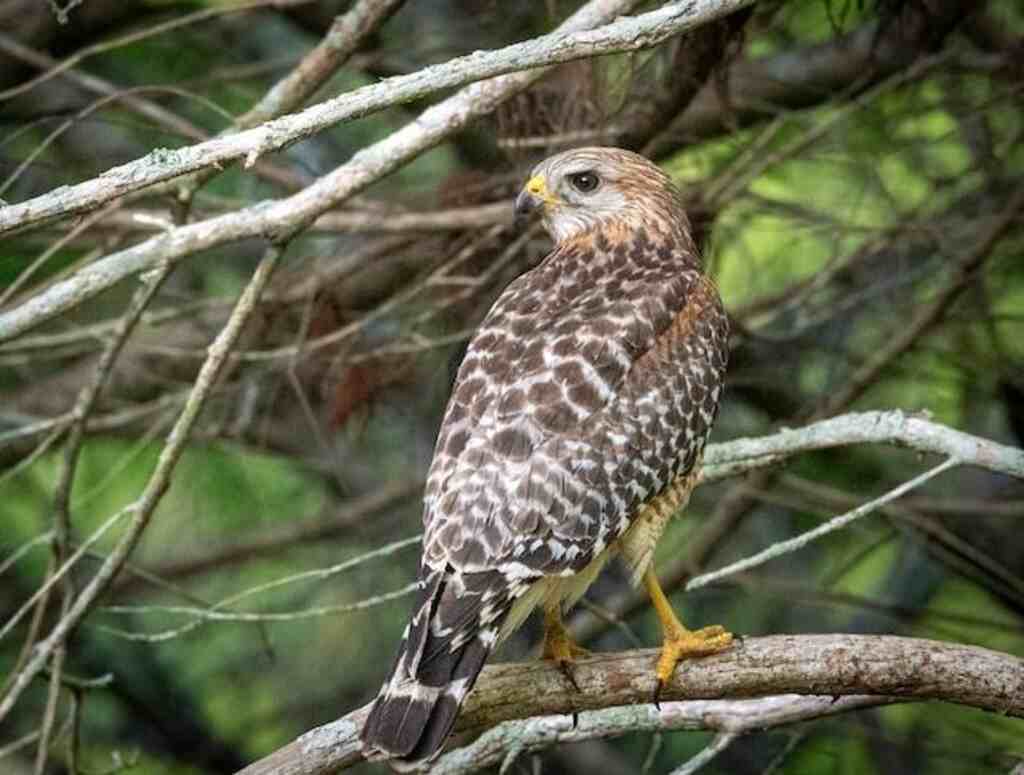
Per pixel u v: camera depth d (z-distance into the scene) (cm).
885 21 1245
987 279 1504
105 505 1633
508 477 873
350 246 1421
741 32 1191
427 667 816
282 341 1460
